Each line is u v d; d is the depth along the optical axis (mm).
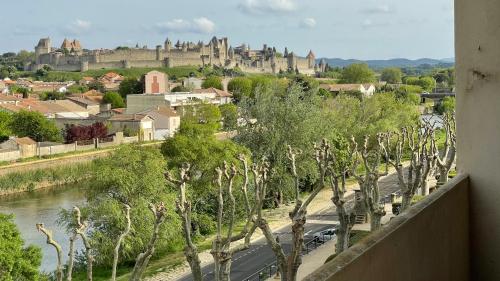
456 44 7172
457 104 7238
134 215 47125
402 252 5008
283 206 67562
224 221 54375
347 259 4168
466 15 7062
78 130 114500
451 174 53594
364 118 84688
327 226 57250
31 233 57875
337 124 77375
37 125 112125
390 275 4750
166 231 47844
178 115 128625
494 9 6828
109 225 46969
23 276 37031
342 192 31109
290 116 65188
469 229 7102
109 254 46625
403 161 91875
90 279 23906
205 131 65812
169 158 59125
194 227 56812
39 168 95250
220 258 21719
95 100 165000
